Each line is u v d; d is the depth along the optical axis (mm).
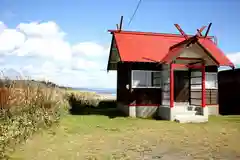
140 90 14828
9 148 6973
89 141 8742
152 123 12547
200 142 8633
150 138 9266
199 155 7062
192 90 15750
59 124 10945
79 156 6922
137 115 14703
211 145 8211
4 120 8453
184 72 15844
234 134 9906
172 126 11711
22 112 9562
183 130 10773
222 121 13133
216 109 15727
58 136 9133
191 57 13336
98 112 16703
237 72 16422
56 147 7754
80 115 14812
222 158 6762
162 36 17828
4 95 9281
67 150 7504
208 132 10328
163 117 14180
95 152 7344
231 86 16969
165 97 14875
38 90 11555
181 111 13633
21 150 7094
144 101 14828
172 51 14242
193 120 12852
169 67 14719
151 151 7488
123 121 13164
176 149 7723
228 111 17203
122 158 6770
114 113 16188
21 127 8430
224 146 8062
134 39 16719
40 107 10938
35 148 7453
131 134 9984
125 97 15812
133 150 7602
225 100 17594
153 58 15102
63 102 15750
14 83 10289
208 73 15836
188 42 12914
